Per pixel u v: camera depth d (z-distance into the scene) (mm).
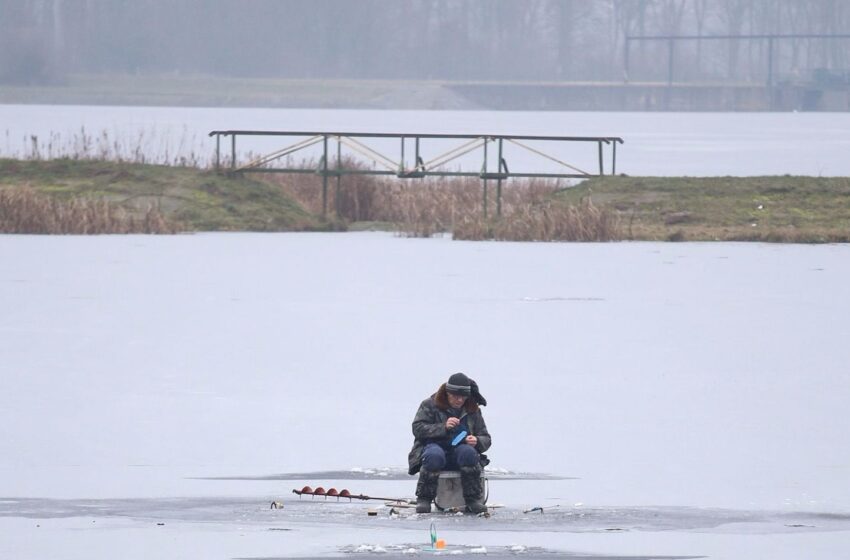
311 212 184500
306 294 117375
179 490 54719
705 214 175750
